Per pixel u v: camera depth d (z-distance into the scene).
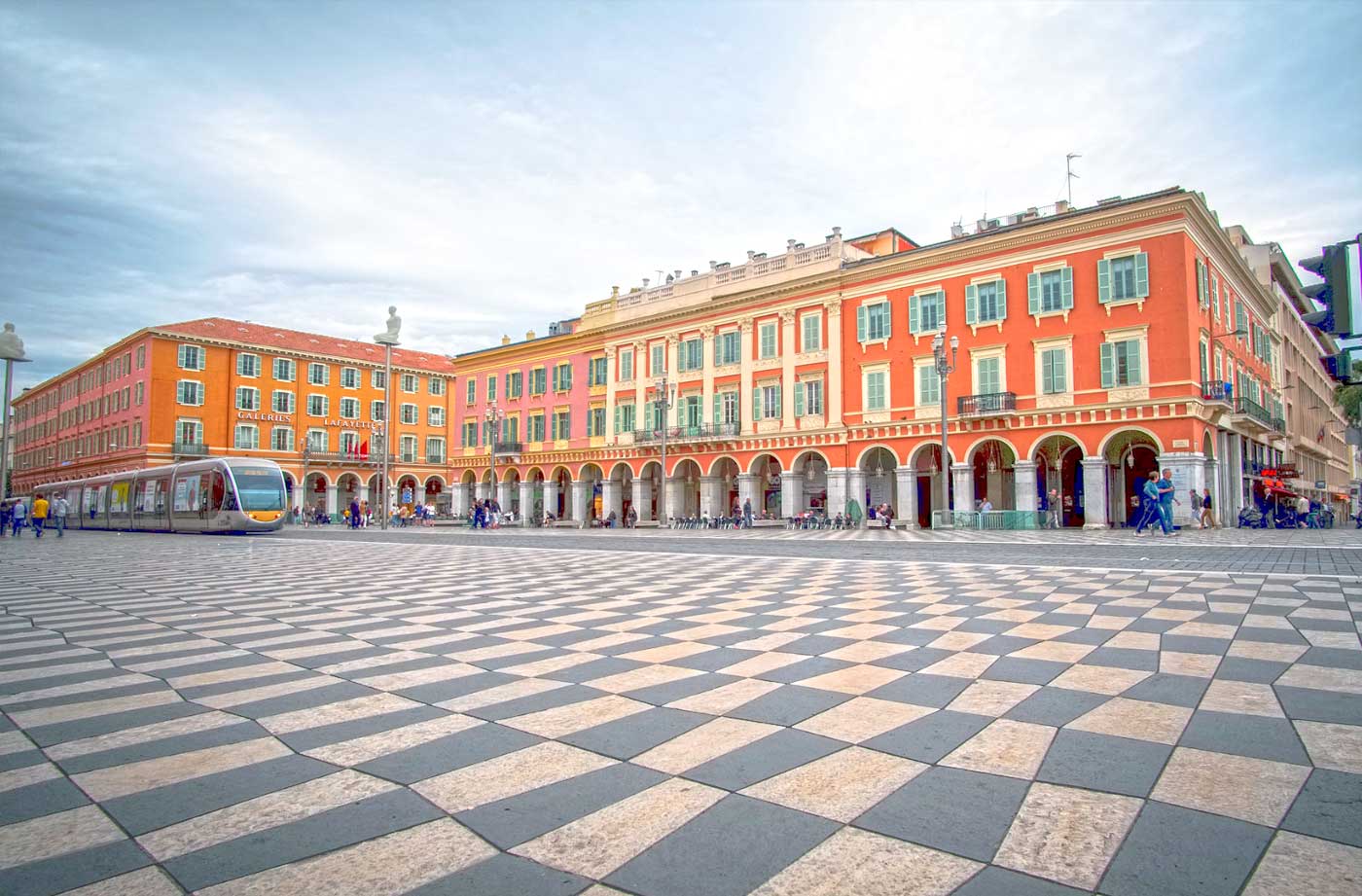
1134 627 6.61
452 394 77.44
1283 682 4.62
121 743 3.82
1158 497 22.03
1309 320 8.91
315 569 14.21
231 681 5.14
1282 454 47.47
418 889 2.38
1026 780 3.18
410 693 4.77
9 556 18.72
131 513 36.50
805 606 8.29
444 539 27.64
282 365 65.81
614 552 18.86
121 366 65.81
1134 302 30.03
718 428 43.62
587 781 3.24
